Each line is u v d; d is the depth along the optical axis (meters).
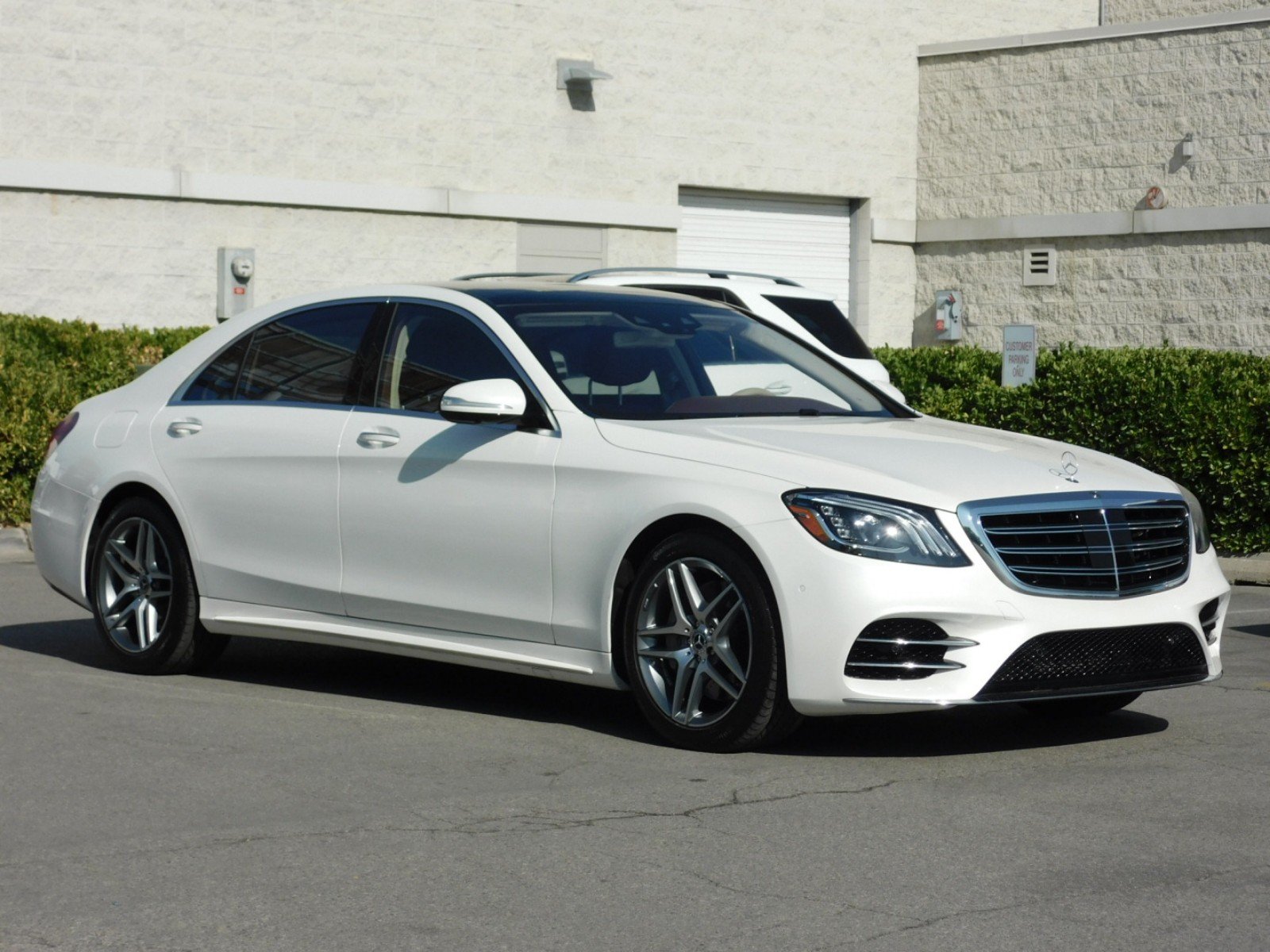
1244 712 9.13
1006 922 5.51
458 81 24.53
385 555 8.90
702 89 26.80
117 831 6.54
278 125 23.12
